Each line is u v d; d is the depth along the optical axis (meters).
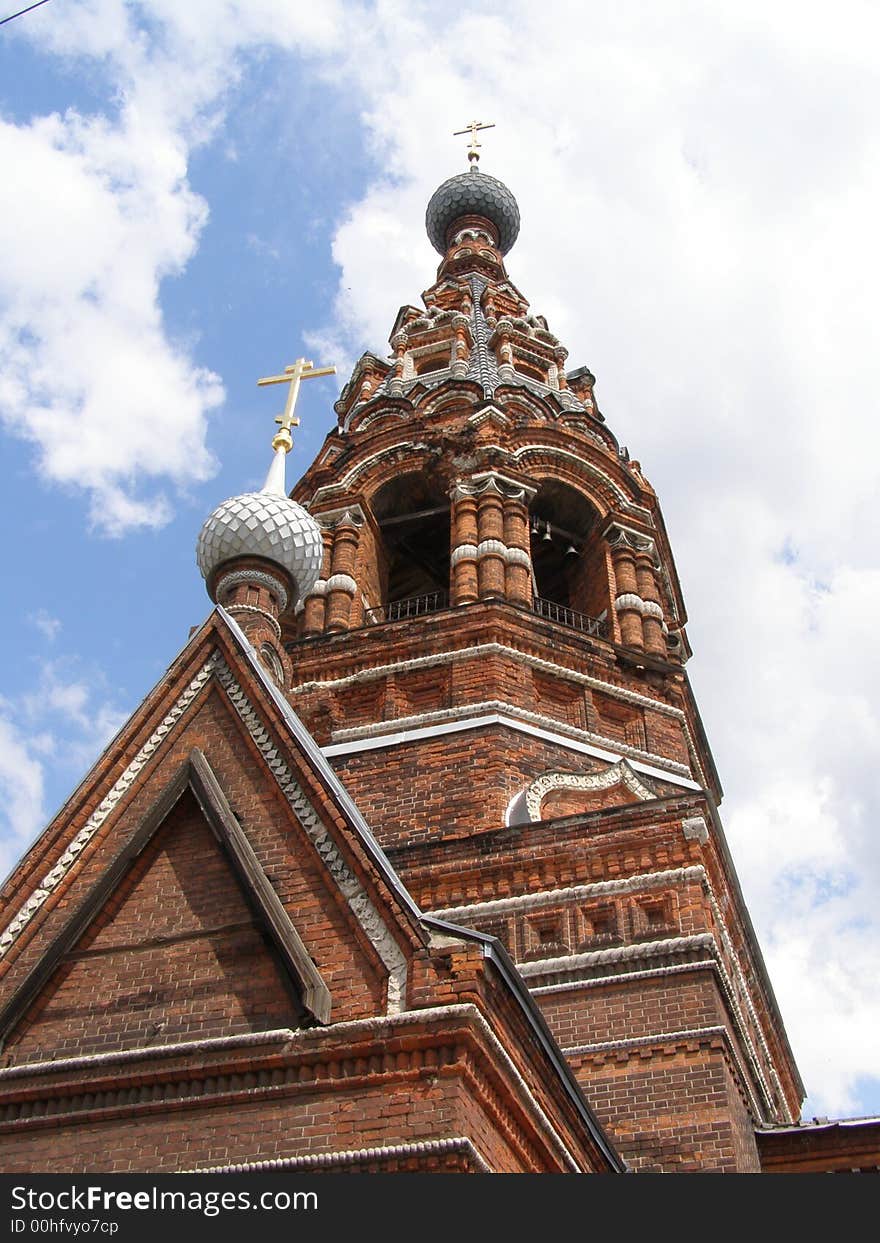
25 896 17.41
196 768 18.09
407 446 39.44
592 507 39.31
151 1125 14.13
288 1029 14.61
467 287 53.47
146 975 16.00
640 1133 20.17
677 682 33.34
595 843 24.33
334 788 16.98
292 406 28.77
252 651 19.67
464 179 67.31
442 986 14.22
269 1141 13.53
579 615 35.91
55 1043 15.62
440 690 30.72
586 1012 21.94
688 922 22.73
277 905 16.00
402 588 41.59
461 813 27.19
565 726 30.19
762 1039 27.14
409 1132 13.08
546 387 45.94
